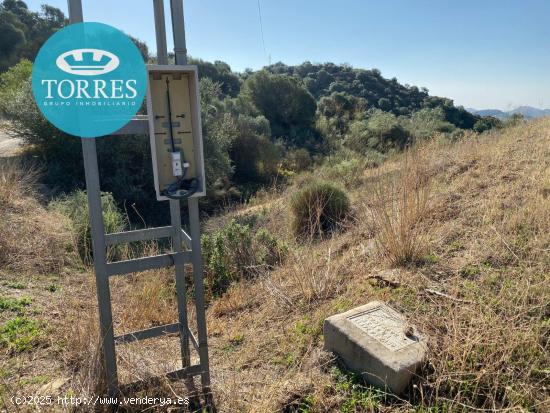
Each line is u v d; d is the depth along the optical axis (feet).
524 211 14.01
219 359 11.48
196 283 9.00
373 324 10.00
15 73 60.70
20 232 20.44
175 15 8.18
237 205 41.06
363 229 18.04
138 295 15.19
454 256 12.87
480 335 8.76
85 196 27.40
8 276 16.84
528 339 8.62
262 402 8.50
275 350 11.23
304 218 23.29
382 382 8.64
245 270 18.60
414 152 20.86
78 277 18.35
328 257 15.56
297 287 14.37
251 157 68.33
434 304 10.75
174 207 9.21
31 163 40.09
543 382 8.02
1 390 9.10
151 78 8.21
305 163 70.90
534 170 18.33
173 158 8.27
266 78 89.66
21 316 13.05
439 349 9.16
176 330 9.73
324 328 10.32
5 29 106.22
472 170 20.77
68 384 9.50
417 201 16.03
